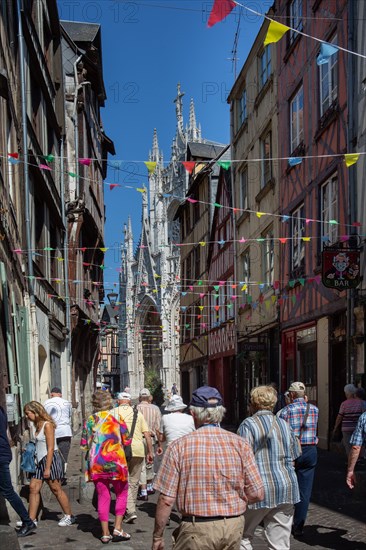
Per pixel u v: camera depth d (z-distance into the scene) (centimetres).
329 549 560
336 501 763
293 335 1525
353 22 1146
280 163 1630
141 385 6856
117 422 633
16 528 655
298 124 1501
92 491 813
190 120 6100
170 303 6181
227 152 2950
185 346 3344
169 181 6419
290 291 1541
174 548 329
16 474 805
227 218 2322
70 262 1889
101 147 2855
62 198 1769
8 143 954
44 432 672
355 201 1134
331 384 1244
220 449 333
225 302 2364
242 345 1919
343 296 1175
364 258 1088
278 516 454
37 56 1323
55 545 595
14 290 919
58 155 1784
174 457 332
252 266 1933
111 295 2988
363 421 547
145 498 834
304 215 1444
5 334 778
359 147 1114
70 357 1806
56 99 1798
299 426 606
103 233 2891
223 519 321
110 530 657
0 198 759
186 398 3406
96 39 2306
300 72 1471
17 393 832
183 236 3453
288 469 458
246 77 2017
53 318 1522
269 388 485
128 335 7050
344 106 1188
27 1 1299
